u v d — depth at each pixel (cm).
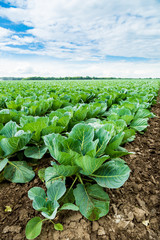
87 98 780
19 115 367
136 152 341
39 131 264
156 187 235
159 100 1222
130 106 428
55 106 565
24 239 158
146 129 454
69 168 172
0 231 166
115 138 230
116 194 218
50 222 175
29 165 271
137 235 165
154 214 190
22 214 185
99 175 198
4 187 226
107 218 182
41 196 180
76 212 189
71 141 197
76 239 158
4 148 232
